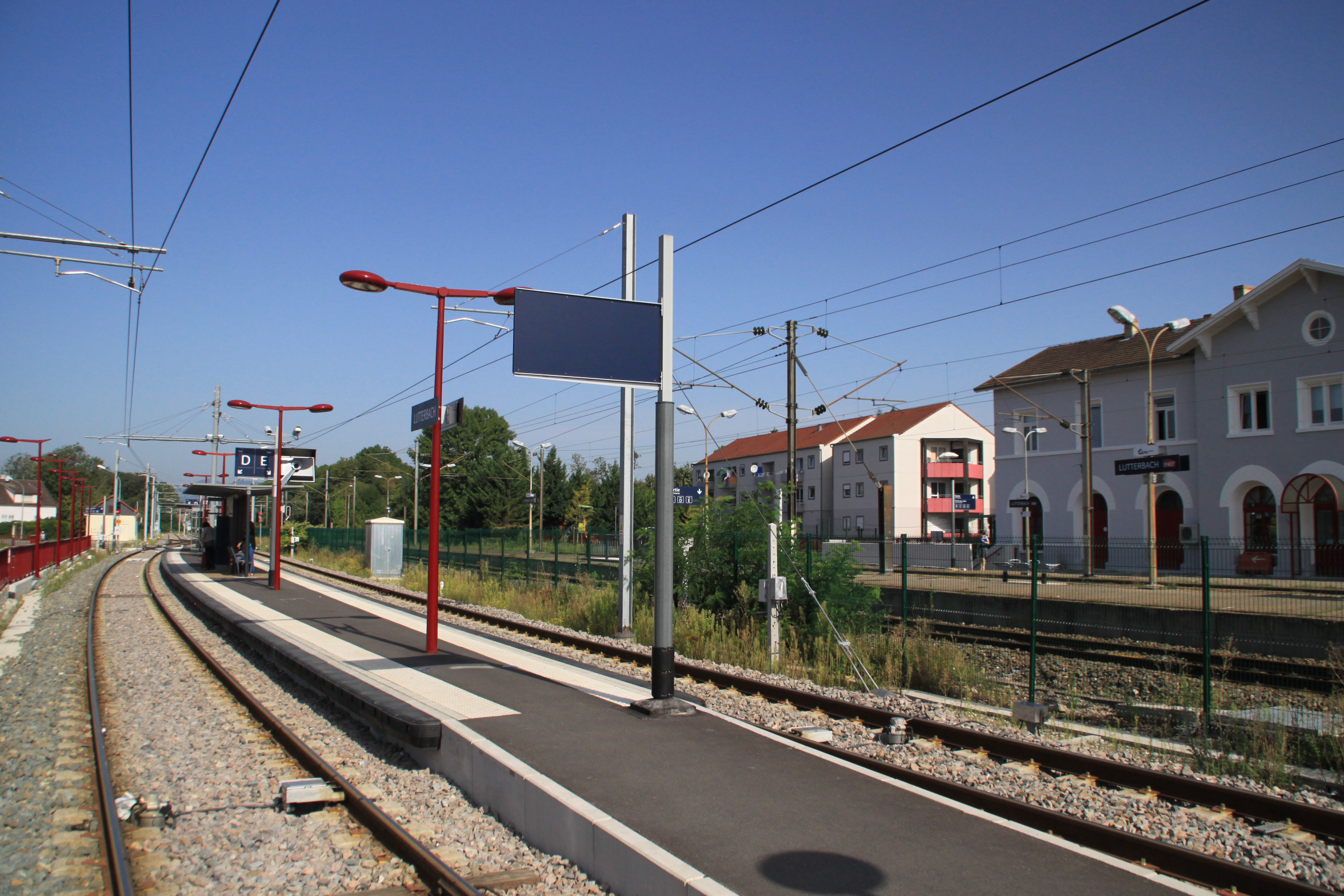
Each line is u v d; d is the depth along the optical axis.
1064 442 38.41
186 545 74.50
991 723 9.75
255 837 6.39
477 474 76.50
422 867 5.72
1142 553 34.41
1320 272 29.67
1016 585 24.67
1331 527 29.42
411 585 29.27
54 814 6.95
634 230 17.52
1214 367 32.91
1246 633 15.27
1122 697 12.52
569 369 9.01
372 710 9.05
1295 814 6.37
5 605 23.69
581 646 15.30
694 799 6.16
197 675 13.24
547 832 6.13
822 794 6.29
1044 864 5.09
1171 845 5.70
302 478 34.69
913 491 60.22
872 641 13.94
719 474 78.94
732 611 16.88
